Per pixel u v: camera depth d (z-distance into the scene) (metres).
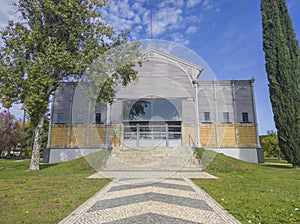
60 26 9.70
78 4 9.77
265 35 12.59
